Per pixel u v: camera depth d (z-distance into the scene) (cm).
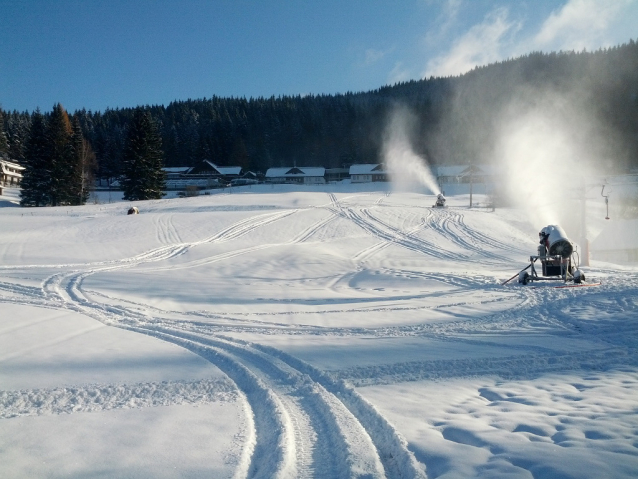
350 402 548
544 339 857
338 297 1452
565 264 1611
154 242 2897
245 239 3241
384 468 392
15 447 432
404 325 1003
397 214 4556
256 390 598
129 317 1080
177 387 600
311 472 389
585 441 411
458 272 2098
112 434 461
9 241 2769
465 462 379
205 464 399
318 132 12612
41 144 6031
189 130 11775
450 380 630
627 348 784
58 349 774
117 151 9650
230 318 1087
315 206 4972
